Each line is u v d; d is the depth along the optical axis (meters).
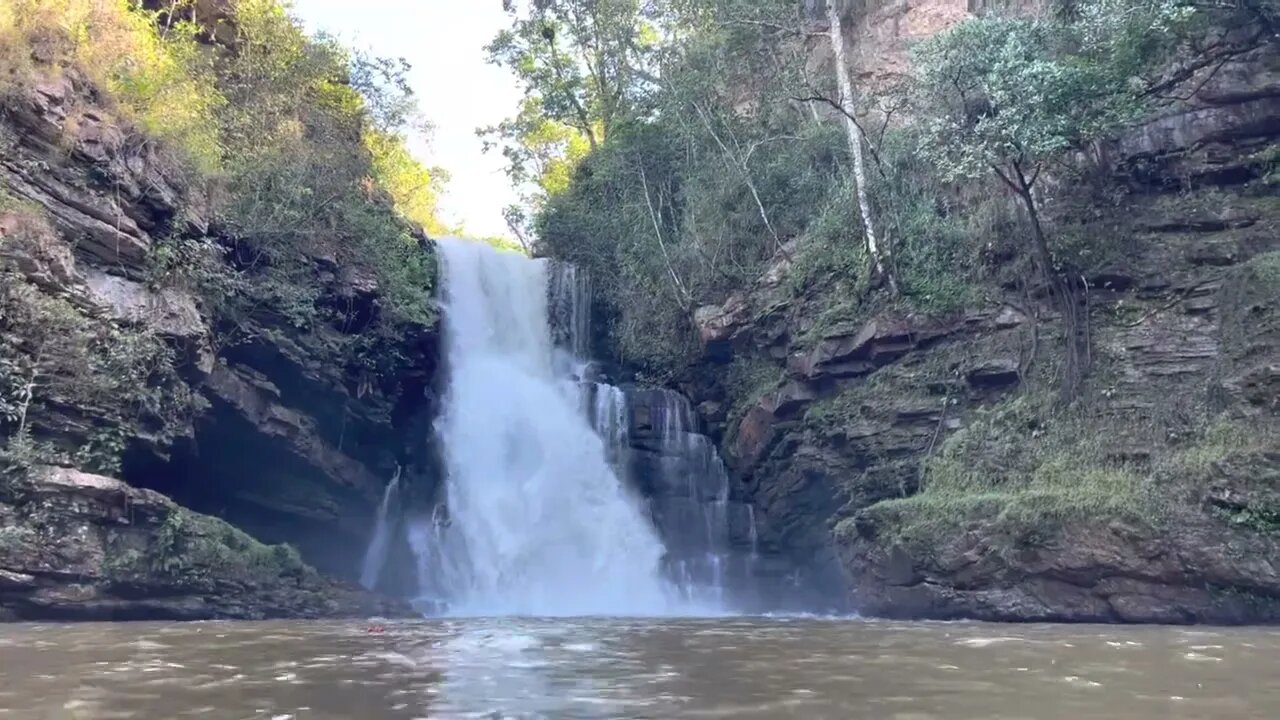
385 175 30.94
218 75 22.80
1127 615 14.04
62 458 14.01
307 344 20.08
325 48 26.06
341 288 21.34
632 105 32.03
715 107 28.42
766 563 22.27
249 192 19.94
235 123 21.08
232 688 6.17
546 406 25.72
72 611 13.37
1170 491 14.23
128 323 15.70
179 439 16.53
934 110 21.25
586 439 24.88
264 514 19.59
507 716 5.18
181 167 18.11
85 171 16.17
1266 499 13.30
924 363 20.14
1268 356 14.64
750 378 24.47
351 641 9.70
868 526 17.69
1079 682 6.60
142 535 14.45
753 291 24.88
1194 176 18.09
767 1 27.66
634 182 29.94
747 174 25.75
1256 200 17.28
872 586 17.36
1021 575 15.17
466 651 8.69
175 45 20.55
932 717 5.16
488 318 27.14
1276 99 17.59
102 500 13.91
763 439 22.88
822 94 27.66
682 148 29.16
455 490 23.44
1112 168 18.94
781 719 5.12
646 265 27.97
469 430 24.44
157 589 14.27
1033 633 11.27
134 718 5.04
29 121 15.45
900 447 19.69
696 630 11.82
